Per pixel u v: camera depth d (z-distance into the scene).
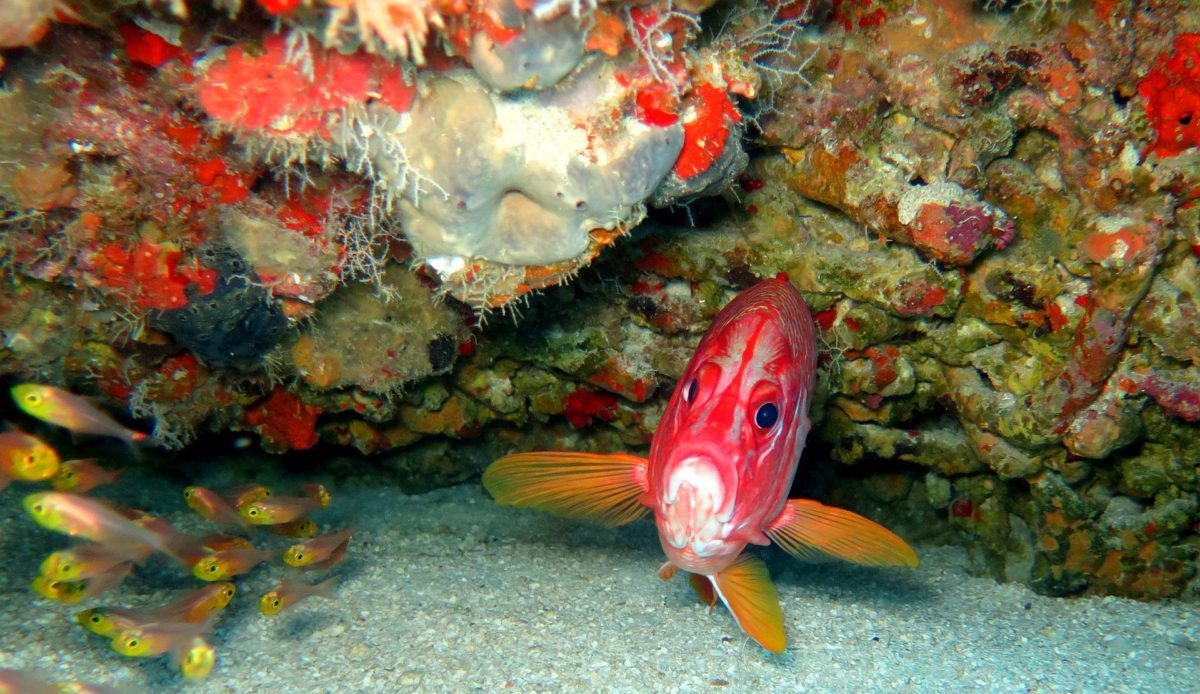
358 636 0.49
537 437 0.71
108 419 0.48
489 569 0.59
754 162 0.52
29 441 0.46
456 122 0.40
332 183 0.45
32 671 0.45
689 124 0.43
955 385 0.55
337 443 0.67
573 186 0.41
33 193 0.42
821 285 0.53
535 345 0.60
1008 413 0.52
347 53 0.38
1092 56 0.46
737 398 0.40
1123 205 0.47
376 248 0.48
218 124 0.41
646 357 0.59
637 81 0.40
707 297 0.56
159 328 0.48
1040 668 0.48
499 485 0.46
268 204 0.45
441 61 0.39
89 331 0.50
